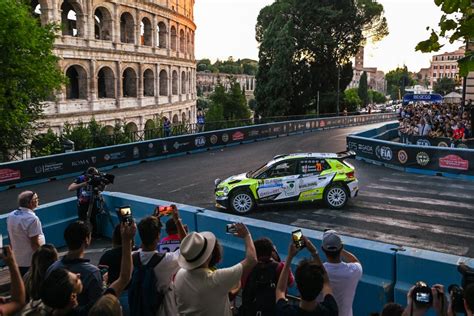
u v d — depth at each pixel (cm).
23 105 2914
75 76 5222
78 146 3225
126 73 5622
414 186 1950
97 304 349
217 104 7156
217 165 2641
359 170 2361
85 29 4662
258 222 952
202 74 16750
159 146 2891
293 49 6406
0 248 441
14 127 2992
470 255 1162
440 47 476
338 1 6575
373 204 1666
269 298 516
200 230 1035
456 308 442
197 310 448
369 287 744
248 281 529
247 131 3744
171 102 6353
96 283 486
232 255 947
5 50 2805
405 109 4553
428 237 1301
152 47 5775
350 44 6950
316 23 6606
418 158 2250
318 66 6869
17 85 2944
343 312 517
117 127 3709
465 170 2070
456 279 677
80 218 1246
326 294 445
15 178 2119
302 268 418
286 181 1590
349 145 2802
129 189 2053
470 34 452
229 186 1584
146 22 5816
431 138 2811
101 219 1270
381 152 2489
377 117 6612
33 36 2902
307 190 1595
